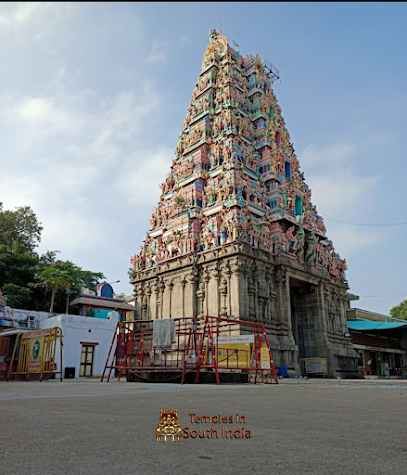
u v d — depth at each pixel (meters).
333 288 45.88
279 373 33.81
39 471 3.55
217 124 46.25
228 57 50.84
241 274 34.97
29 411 7.31
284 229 42.19
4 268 44.62
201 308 36.88
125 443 4.65
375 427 5.86
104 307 40.44
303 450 4.39
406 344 56.38
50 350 23.52
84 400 9.30
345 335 44.97
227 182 40.06
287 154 48.84
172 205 44.72
